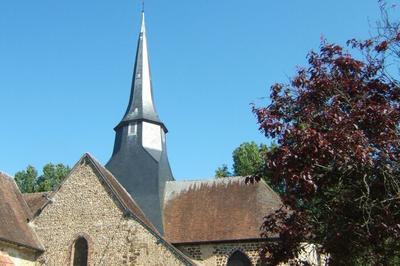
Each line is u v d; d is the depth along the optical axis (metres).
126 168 24.81
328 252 8.17
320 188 7.86
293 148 7.36
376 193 7.45
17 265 19.56
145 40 28.91
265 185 24.27
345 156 7.05
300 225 8.22
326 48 8.61
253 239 21.41
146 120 26.05
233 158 40.97
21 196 23.17
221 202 23.89
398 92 8.07
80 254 20.58
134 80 27.69
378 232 7.43
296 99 8.46
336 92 8.13
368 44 8.40
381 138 7.24
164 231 23.16
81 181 21.59
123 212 20.53
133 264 19.56
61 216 21.23
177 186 25.28
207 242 22.02
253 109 8.36
